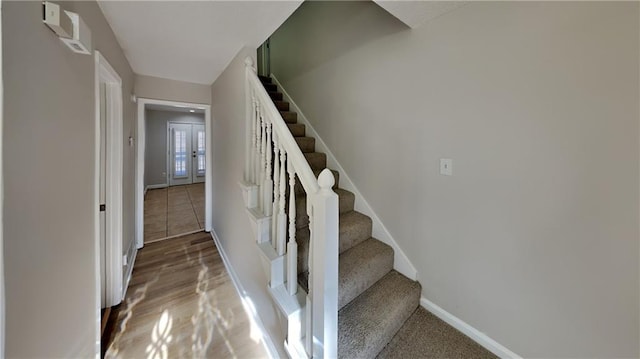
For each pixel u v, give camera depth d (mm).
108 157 1883
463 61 1378
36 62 737
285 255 1348
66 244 948
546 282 1145
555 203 1098
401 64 1733
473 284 1423
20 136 667
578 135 1020
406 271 1782
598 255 996
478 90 1325
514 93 1194
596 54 962
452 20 1417
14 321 646
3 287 599
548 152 1105
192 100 3150
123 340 1597
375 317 1382
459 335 1464
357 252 1782
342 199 2082
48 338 821
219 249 2955
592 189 997
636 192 903
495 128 1271
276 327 1410
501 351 1314
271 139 1577
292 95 3070
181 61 2301
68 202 965
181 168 7625
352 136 2197
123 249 2113
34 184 736
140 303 1987
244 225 1915
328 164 2469
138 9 1421
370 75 1991
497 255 1311
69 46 961
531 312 1201
